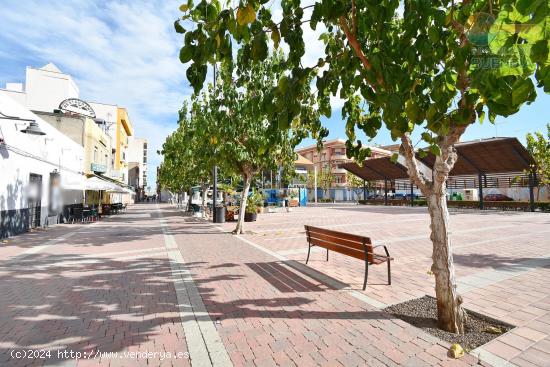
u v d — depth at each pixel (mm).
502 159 24188
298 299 4684
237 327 3752
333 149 69062
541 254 7715
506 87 1847
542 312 4078
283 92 2785
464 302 4449
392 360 2992
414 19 2439
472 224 15031
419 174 3850
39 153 13812
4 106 10602
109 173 32688
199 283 5523
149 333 3607
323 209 31359
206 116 11148
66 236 11625
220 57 2498
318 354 3127
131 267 6738
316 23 2811
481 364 2902
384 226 14664
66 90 33094
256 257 7719
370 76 2666
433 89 2594
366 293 4910
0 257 7824
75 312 4223
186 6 2406
